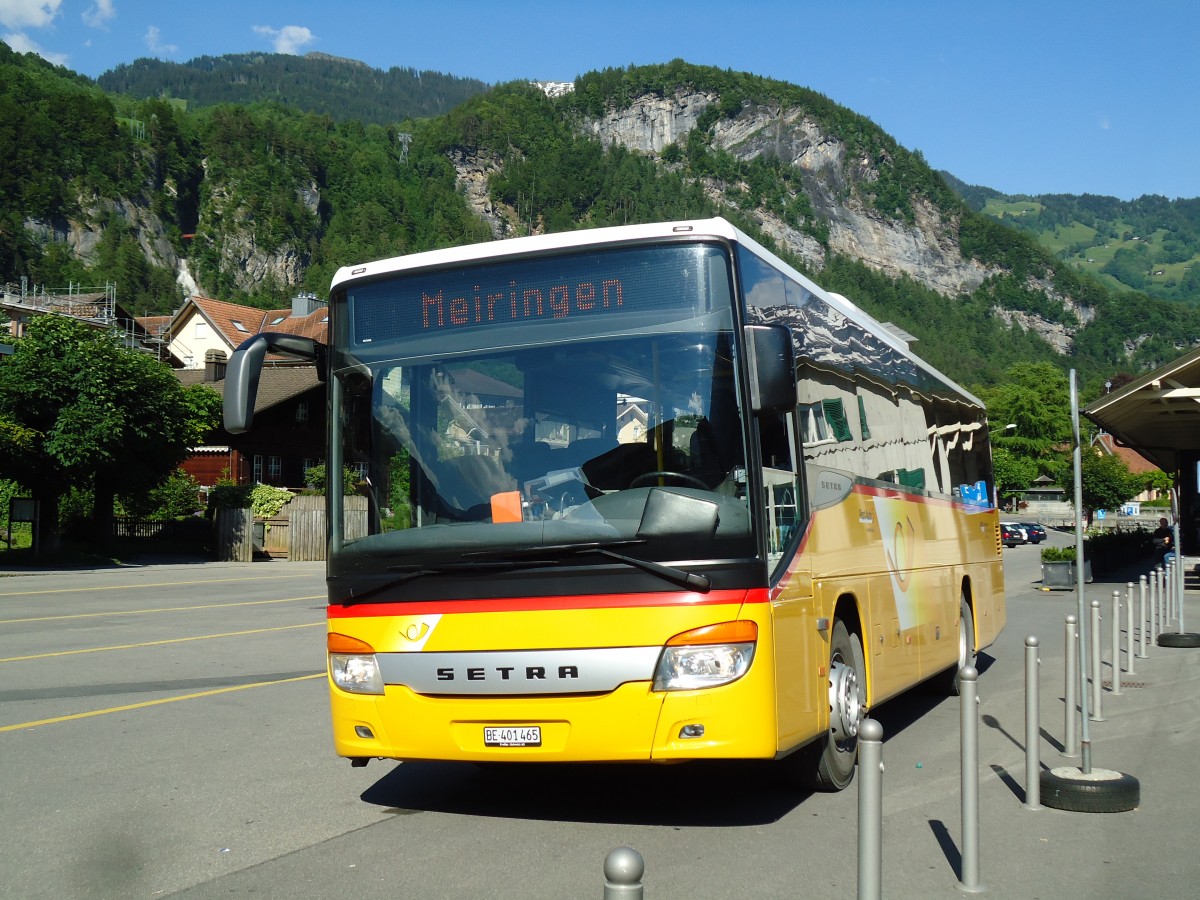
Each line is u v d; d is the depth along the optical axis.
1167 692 11.47
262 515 45.00
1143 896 5.32
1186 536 30.12
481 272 6.56
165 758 8.44
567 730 5.86
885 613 8.58
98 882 5.55
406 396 6.54
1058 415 109.25
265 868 5.76
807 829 6.44
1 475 36.97
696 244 6.27
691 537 5.82
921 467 10.38
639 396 6.13
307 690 11.61
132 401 38.44
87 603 22.98
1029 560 49.34
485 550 6.03
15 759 8.41
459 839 6.27
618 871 2.82
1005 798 7.20
